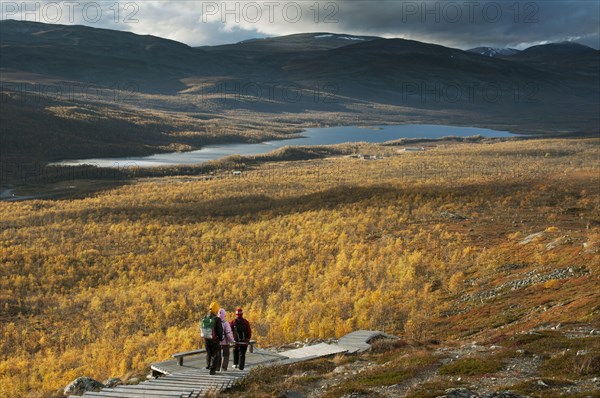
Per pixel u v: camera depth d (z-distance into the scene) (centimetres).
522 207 8162
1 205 11888
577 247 4272
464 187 10512
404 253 5525
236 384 1720
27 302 5438
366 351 2255
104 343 4022
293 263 5981
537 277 3803
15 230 8750
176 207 10544
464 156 19988
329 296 4406
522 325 2692
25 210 11162
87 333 4472
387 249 5781
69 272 6331
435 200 9181
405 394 1474
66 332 4600
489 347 2031
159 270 6372
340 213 8606
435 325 3394
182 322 4625
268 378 1788
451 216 7588
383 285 4556
